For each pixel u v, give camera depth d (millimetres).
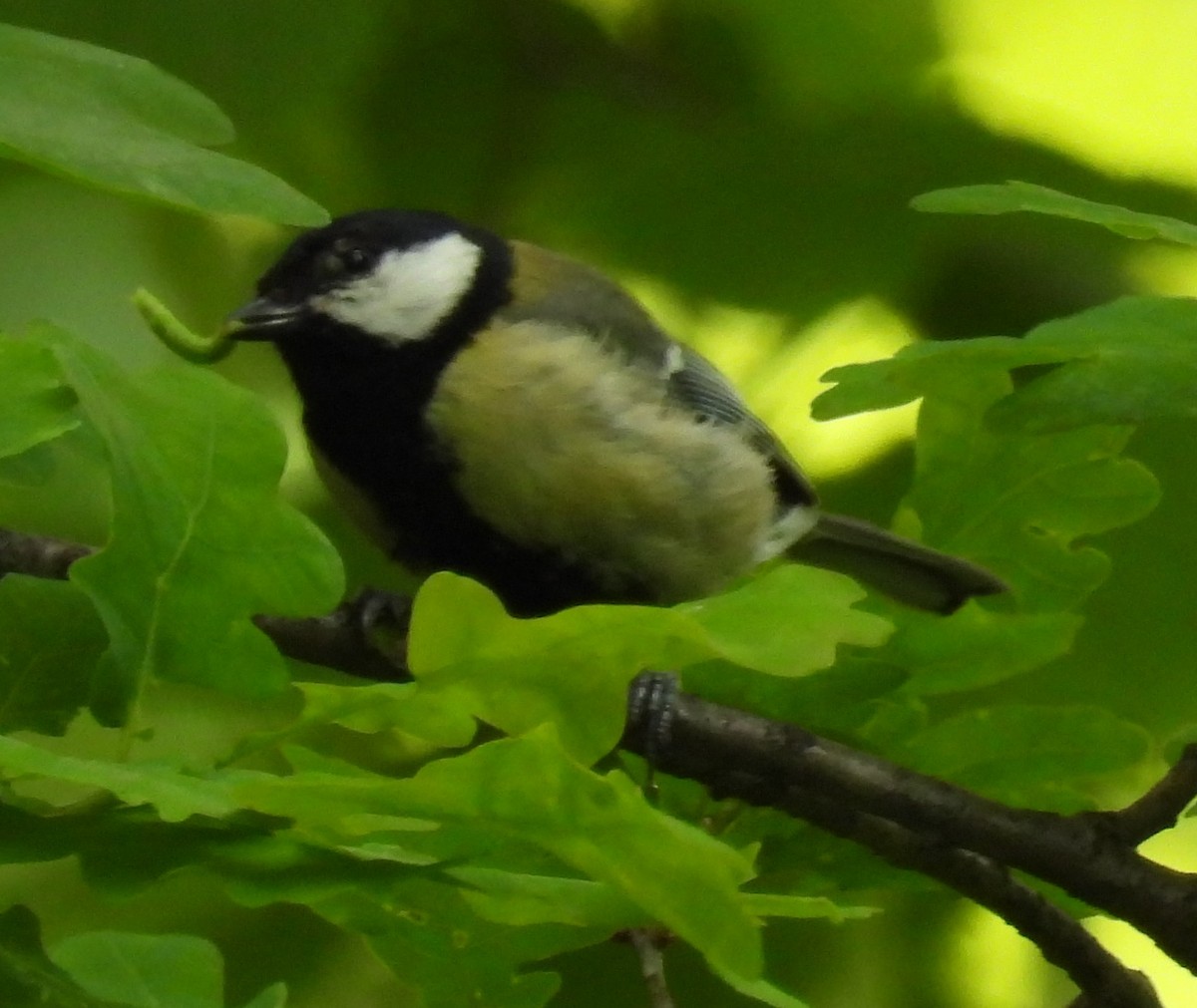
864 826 3447
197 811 2748
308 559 3387
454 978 3395
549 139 3592
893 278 3572
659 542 3510
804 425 3564
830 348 3572
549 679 3029
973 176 3574
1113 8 3572
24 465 3408
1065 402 3402
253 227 3568
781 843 3449
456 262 3510
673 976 3514
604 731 3020
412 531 3512
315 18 3535
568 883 3256
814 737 3445
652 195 3584
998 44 3576
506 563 3510
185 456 3387
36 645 3396
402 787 2727
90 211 3557
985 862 3453
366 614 3471
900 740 3447
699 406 3518
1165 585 3537
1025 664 3447
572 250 3586
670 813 3451
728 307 3576
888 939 3529
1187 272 3568
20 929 3102
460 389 3500
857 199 3576
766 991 3252
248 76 3533
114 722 3383
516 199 3588
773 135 3582
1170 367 3402
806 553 3551
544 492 3502
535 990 3395
